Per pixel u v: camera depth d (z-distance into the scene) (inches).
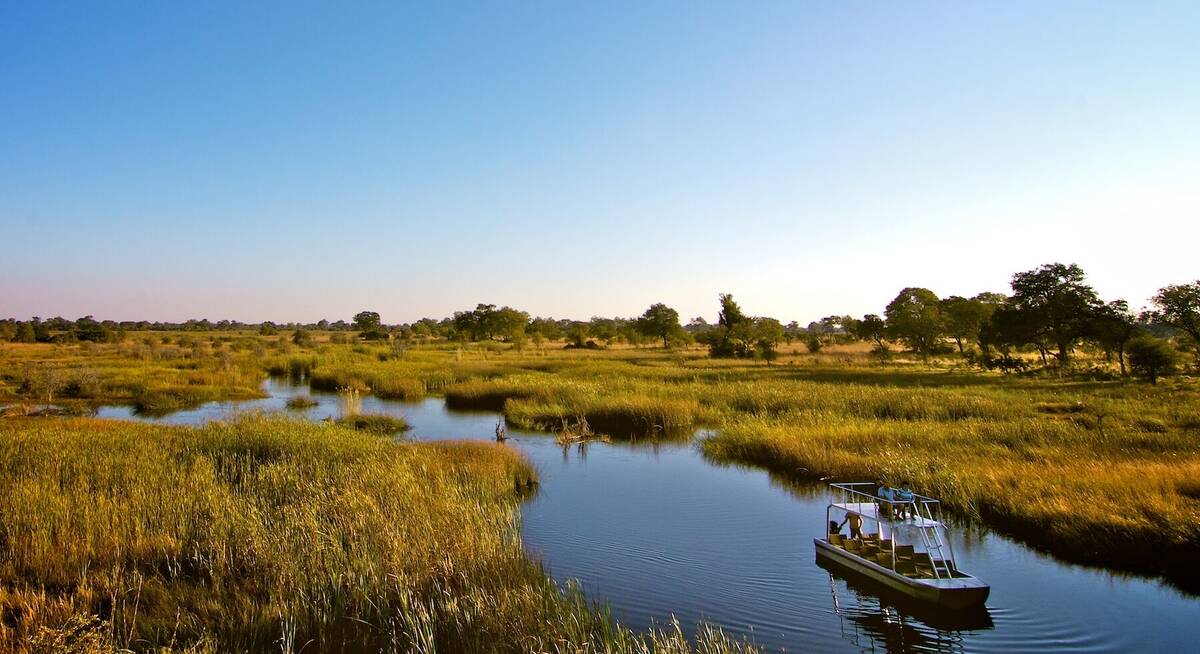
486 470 663.1
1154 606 384.8
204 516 449.1
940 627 361.4
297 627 327.0
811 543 497.4
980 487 575.5
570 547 487.5
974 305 2714.1
